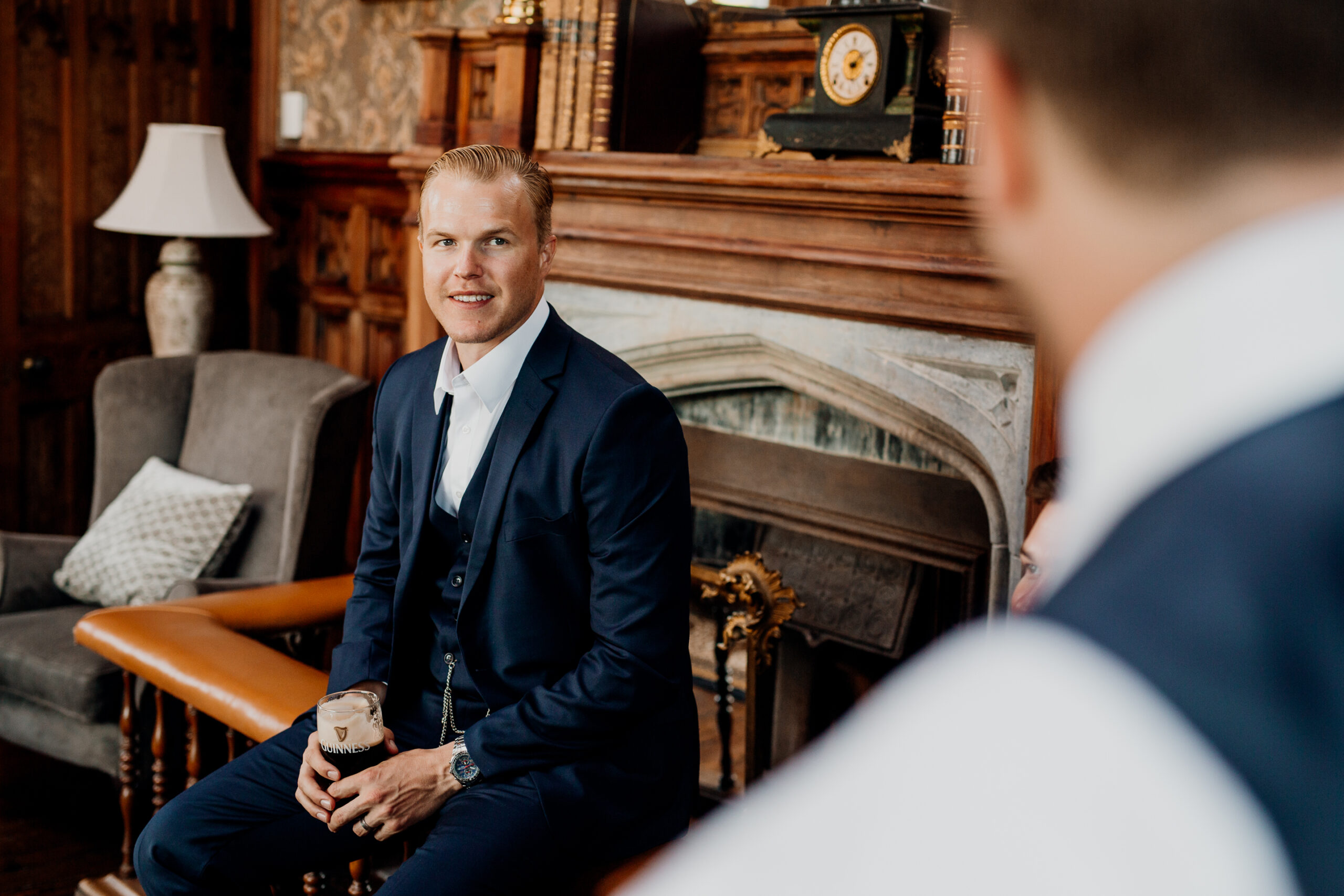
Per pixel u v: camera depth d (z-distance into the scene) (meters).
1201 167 0.28
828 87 2.77
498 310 1.78
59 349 4.68
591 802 1.68
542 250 1.84
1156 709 0.24
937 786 0.25
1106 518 0.28
